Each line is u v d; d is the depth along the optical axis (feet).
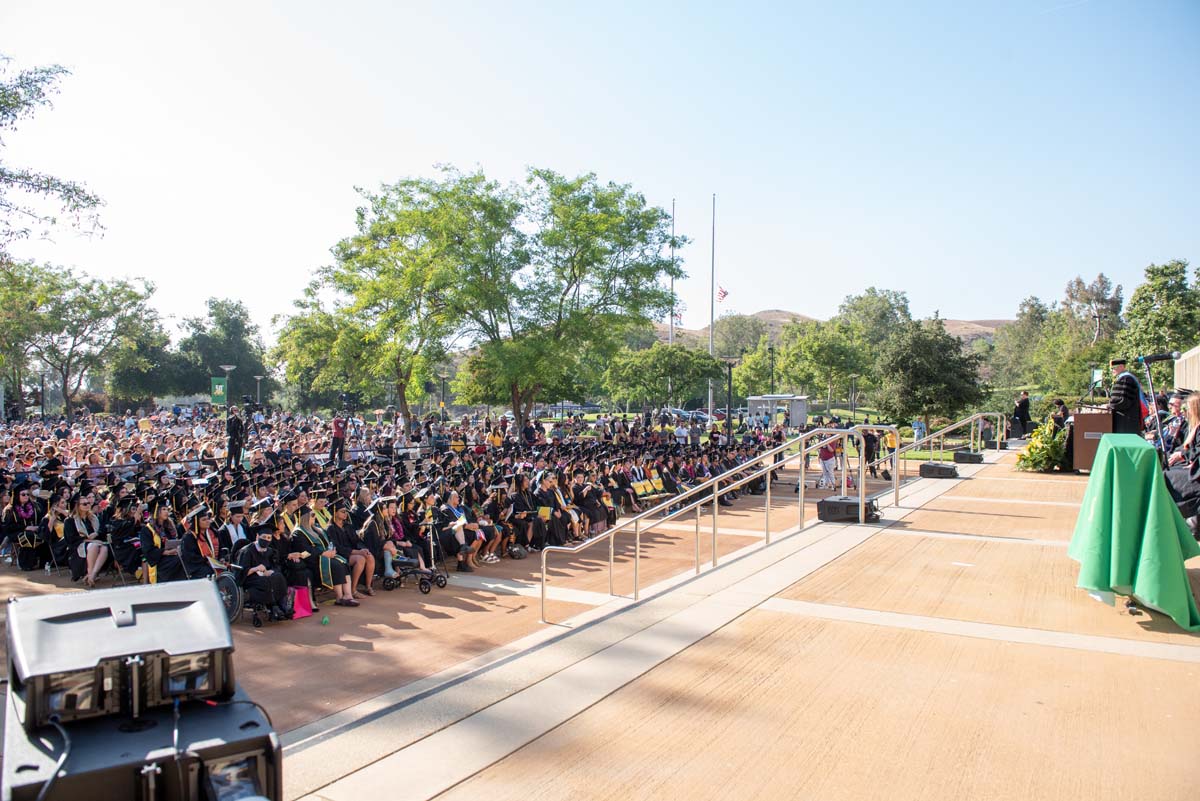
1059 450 58.95
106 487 50.44
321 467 64.54
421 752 17.57
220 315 240.94
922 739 17.30
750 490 78.48
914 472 81.30
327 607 37.11
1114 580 24.13
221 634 13.65
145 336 198.49
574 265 102.06
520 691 20.59
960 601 26.84
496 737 18.13
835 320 299.38
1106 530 24.68
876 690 19.93
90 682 12.46
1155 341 150.51
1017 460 62.28
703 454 80.69
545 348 96.17
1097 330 280.10
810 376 221.46
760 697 19.77
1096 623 24.20
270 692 25.64
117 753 11.76
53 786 11.07
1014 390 214.90
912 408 128.98
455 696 20.44
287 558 35.65
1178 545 23.62
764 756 16.84
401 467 60.64
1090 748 16.57
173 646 13.14
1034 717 18.10
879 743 17.21
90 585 39.24
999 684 19.97
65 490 44.45
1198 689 19.22
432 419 123.65
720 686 20.53
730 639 23.94
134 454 68.74
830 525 40.24
